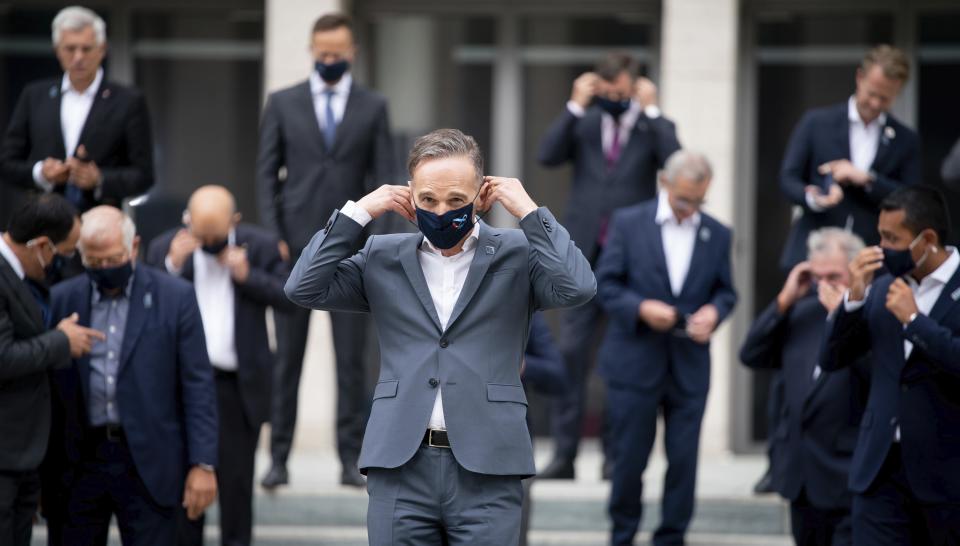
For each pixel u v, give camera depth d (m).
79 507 11.43
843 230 13.77
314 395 18.05
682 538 13.77
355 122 14.77
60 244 11.16
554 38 18.80
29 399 10.92
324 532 14.75
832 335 11.26
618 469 13.86
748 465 17.44
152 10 19.11
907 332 10.57
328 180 14.70
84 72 13.86
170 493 11.41
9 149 14.09
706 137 17.77
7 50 19.11
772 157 18.44
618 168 15.55
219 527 14.70
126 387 11.33
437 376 8.98
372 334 18.42
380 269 9.20
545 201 18.84
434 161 8.74
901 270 10.92
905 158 14.61
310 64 18.02
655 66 18.67
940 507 10.84
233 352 13.50
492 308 9.05
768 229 18.41
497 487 8.94
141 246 19.00
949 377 10.81
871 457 11.05
